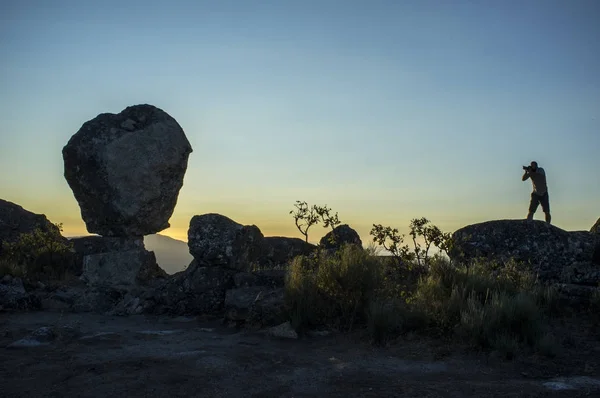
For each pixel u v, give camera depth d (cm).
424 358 875
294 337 1033
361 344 973
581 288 1115
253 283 1330
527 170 1620
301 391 714
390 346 954
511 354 859
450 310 1009
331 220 1543
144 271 1582
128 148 1554
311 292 1123
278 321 1113
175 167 1622
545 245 1380
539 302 1091
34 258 1741
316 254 1384
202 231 1375
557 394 689
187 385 734
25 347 943
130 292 1434
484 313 945
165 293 1353
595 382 738
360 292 1088
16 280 1499
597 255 1352
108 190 1549
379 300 1103
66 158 1568
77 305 1378
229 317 1196
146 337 1043
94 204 1577
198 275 1360
